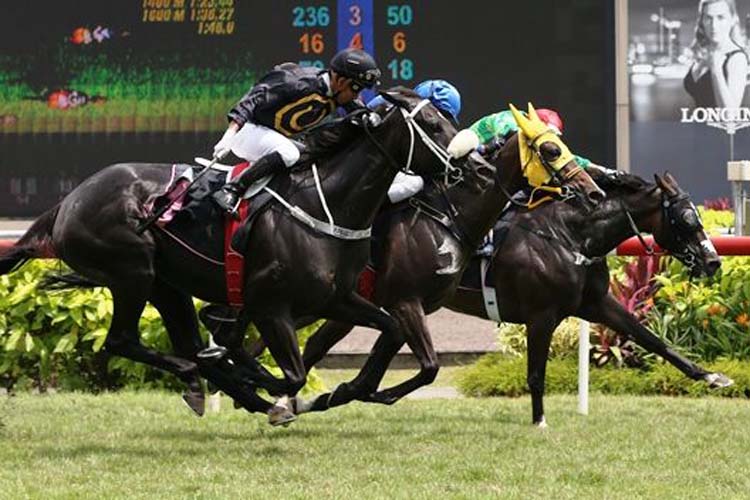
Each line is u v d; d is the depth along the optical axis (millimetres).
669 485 11609
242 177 12430
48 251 13195
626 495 11227
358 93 12758
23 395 16688
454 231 13711
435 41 22812
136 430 13969
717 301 17938
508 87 22922
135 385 17297
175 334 13562
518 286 14297
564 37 23000
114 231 12664
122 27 22781
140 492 11109
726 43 23828
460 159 12461
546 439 13609
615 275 18344
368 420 14844
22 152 22797
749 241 15359
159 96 22812
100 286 13359
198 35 22781
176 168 12961
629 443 13461
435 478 11766
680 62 23766
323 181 12508
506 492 11219
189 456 12578
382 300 13727
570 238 14367
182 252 12688
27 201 22828
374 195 12547
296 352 12477
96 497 10914
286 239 12383
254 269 12461
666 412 15500
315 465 12203
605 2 23047
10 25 22719
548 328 14312
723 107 23828
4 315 17078
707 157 23844
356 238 12578
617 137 23125
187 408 15500
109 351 13031
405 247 13625
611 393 17406
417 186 13672
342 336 14320
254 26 22750
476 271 14461
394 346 12977
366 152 12508
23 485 11297
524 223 14375
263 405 13250
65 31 22766
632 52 23688
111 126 22812
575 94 23078
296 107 12578
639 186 14555
